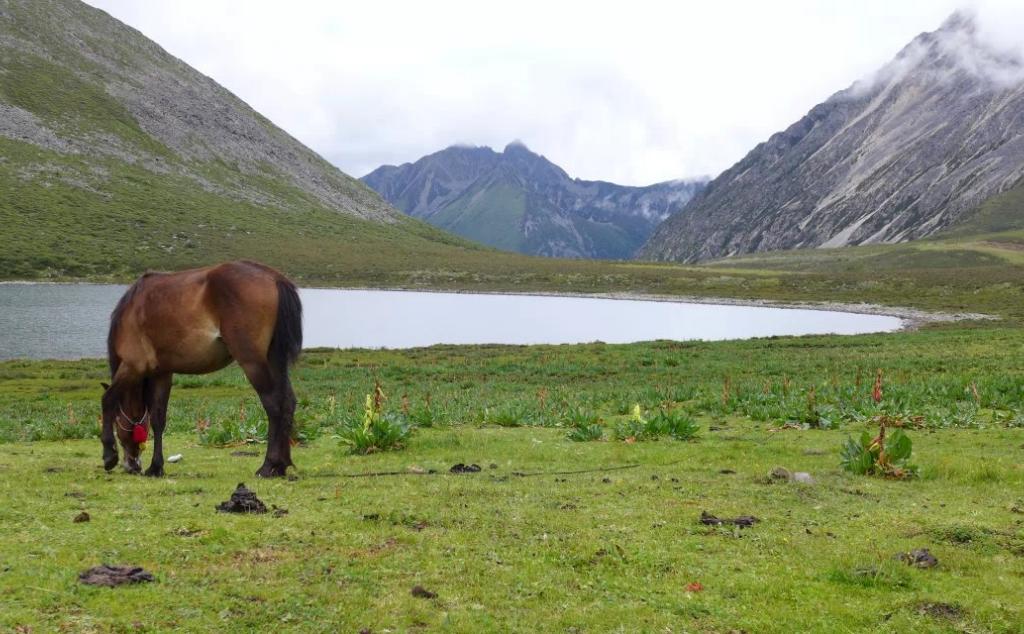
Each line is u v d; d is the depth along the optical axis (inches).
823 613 259.9
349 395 1236.5
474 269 6870.1
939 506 391.9
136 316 444.8
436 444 621.0
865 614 258.4
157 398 465.4
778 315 4143.7
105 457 479.5
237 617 243.0
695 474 477.7
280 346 438.0
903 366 1412.4
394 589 271.7
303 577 277.9
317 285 6171.3
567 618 252.1
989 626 251.0
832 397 909.8
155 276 450.0
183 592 258.7
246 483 434.0
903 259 7682.1
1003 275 5123.0
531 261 7667.3
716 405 895.1
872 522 362.0
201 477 462.9
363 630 239.9
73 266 5905.5
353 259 7185.0
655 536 335.9
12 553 286.5
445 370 1673.2
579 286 6136.8
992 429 688.4
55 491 396.2
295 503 383.6
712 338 3117.6
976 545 327.9
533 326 3631.9
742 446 593.3
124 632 229.5
